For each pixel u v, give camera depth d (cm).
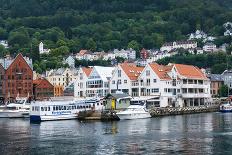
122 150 9112
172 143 9944
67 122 15325
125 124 14288
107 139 10669
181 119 16188
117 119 16138
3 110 18962
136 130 12444
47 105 15988
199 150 9056
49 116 16025
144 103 18462
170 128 12900
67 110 16425
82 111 16450
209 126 13412
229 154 8650
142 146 9562
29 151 9131
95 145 9775
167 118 16762
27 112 18738
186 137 10894
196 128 12850
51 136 11362
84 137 11075
